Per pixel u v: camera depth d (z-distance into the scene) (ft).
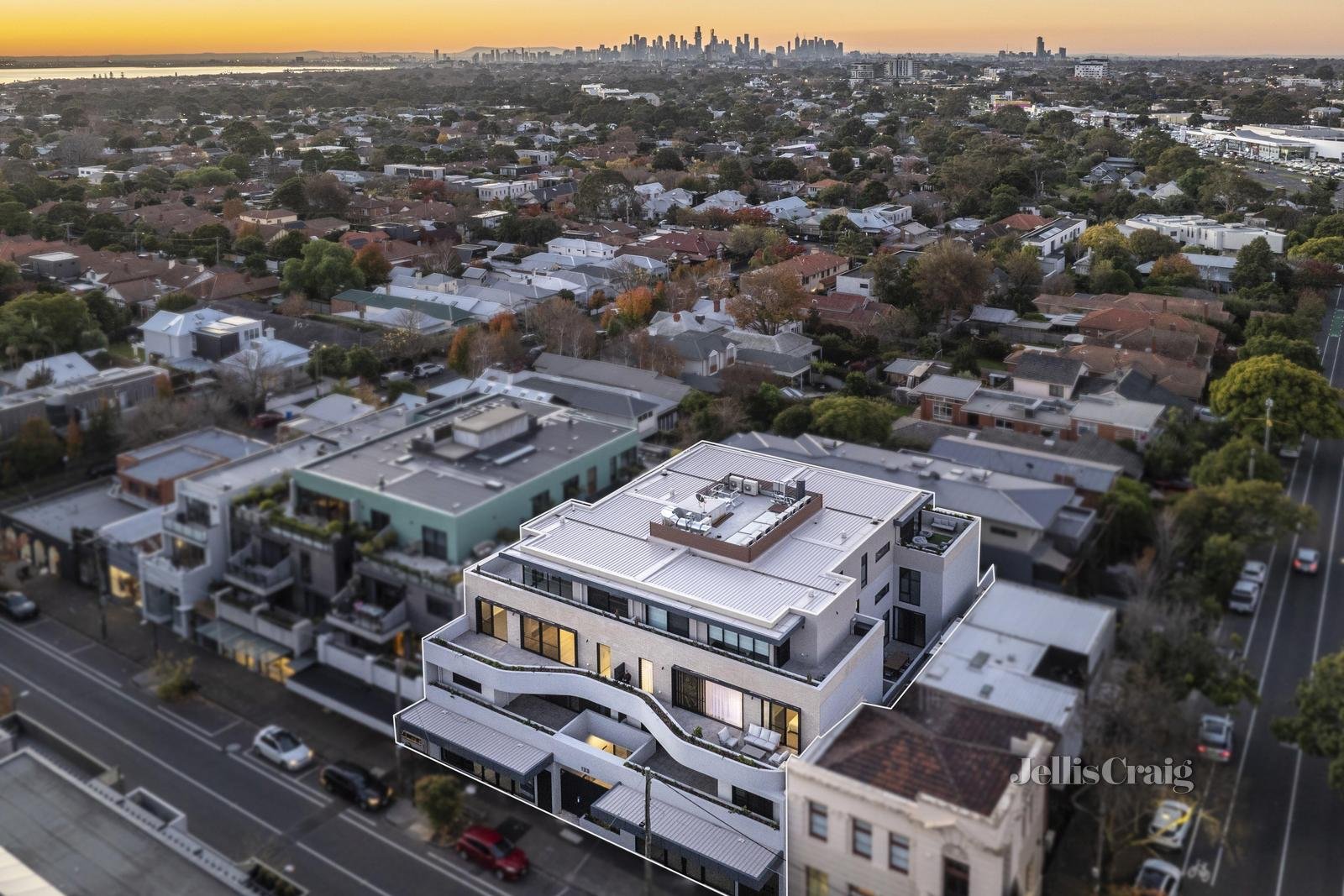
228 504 233.35
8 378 379.55
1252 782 182.09
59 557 265.95
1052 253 605.73
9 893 137.80
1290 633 231.71
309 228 641.81
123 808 156.66
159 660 221.87
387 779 190.29
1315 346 447.42
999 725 149.59
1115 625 192.24
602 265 560.20
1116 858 159.12
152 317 428.56
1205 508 256.32
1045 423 332.80
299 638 217.36
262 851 172.76
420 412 292.20
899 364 401.90
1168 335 400.06
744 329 448.24
